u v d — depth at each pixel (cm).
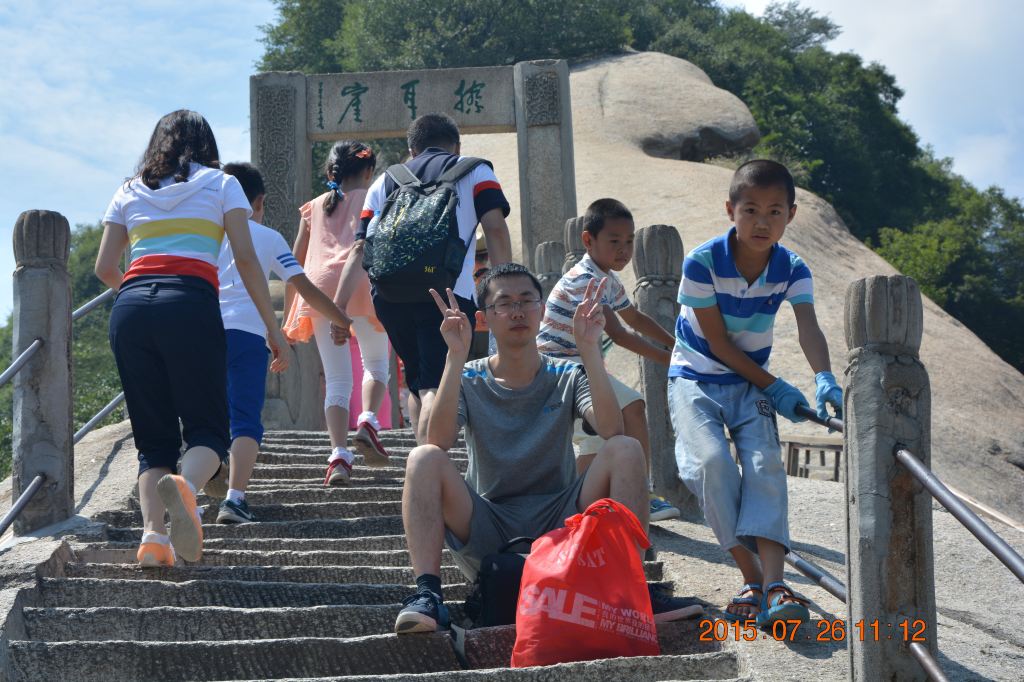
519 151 1002
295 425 913
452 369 367
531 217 993
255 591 394
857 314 301
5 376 459
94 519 495
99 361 3080
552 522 366
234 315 534
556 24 3366
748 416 376
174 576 409
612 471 354
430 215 482
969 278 4503
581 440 492
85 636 357
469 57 3262
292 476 636
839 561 485
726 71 4506
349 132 1006
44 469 476
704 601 382
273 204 993
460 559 371
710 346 384
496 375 386
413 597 338
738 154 2680
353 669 338
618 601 322
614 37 3403
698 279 378
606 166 2227
